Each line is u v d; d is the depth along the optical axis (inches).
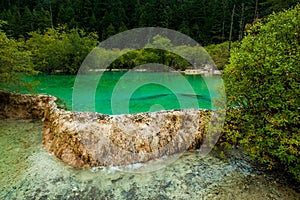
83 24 1300.4
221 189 200.7
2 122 353.7
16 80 395.5
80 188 203.8
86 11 1359.5
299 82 190.9
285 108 193.0
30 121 359.9
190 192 198.2
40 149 270.4
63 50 783.1
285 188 200.8
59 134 263.4
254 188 201.2
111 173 227.1
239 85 216.1
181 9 1310.3
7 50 373.4
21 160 246.4
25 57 417.7
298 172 190.1
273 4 828.6
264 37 215.0
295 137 189.6
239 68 216.1
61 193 197.2
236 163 239.8
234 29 1187.9
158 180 214.8
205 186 205.3
